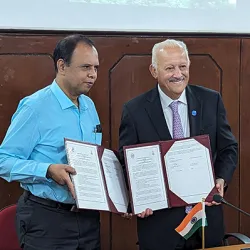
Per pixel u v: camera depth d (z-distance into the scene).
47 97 1.85
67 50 1.80
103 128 2.93
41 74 2.79
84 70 1.81
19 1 2.71
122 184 1.96
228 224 3.21
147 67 2.95
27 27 2.74
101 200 1.80
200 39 3.04
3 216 2.29
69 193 1.82
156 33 2.95
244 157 3.20
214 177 1.97
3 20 2.70
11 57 2.73
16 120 1.83
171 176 1.95
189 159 1.96
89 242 1.91
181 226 1.90
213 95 2.10
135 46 2.93
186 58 1.95
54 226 1.83
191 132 2.01
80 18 2.81
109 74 2.91
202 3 3.02
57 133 1.83
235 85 3.13
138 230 2.08
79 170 1.78
